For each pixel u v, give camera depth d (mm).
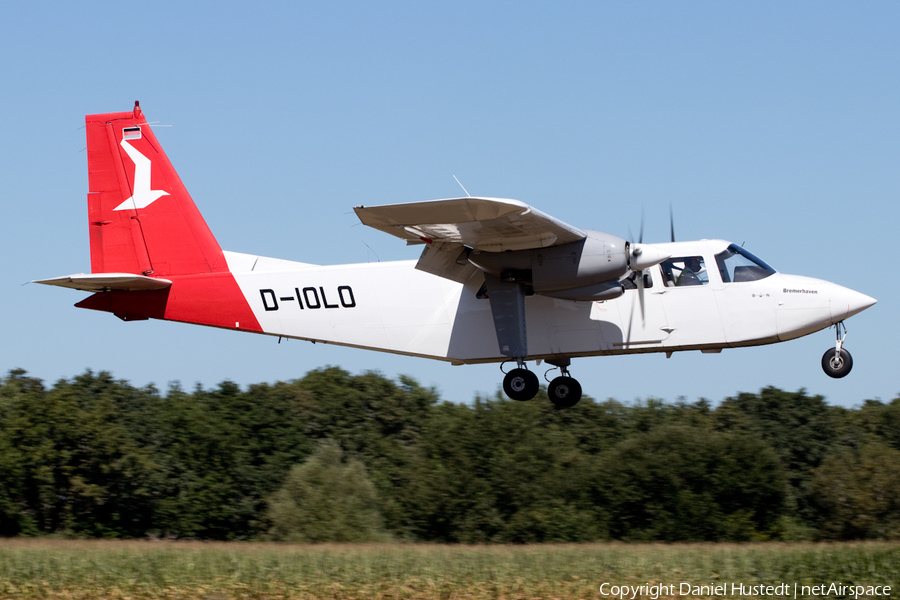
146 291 49875
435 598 30547
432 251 44312
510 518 67875
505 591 31250
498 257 44094
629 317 45125
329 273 48469
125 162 50938
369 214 39031
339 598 30688
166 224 50281
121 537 73000
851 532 67938
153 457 79062
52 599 30453
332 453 74375
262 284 48938
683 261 45344
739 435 75250
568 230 41688
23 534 70625
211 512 75188
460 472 71062
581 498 69812
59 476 73188
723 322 44438
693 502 66188
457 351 46750
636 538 65562
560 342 45656
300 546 48781
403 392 109000
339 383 109125
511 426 76062
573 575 33688
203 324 49531
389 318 47500
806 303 43906
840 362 45062
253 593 31125
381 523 68938
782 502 69062
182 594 31078
